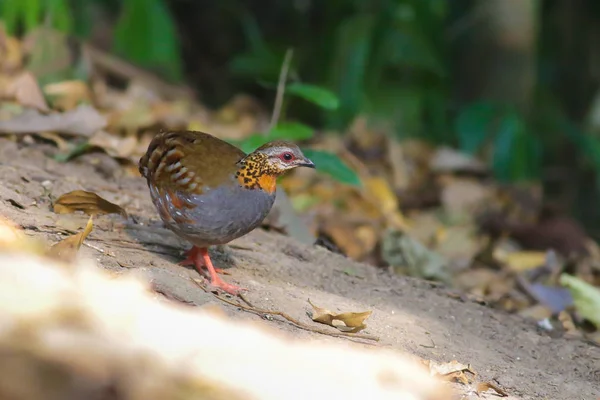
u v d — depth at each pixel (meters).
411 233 13.27
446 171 16.34
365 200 13.79
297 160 8.10
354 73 18.59
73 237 7.59
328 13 20.95
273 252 9.90
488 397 7.42
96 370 4.89
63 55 14.72
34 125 11.26
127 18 17.08
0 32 14.66
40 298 5.27
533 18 19.45
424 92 19.59
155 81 16.95
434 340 8.48
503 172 17.56
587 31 22.92
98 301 5.57
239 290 8.22
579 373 8.75
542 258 13.01
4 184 9.45
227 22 21.70
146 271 7.63
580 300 10.46
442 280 11.27
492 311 10.16
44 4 15.44
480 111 18.09
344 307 8.60
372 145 16.42
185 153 8.09
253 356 5.57
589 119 22.73
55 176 10.27
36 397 4.77
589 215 21.09
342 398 5.44
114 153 11.23
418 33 19.61
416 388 6.07
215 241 8.15
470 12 20.16
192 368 5.18
